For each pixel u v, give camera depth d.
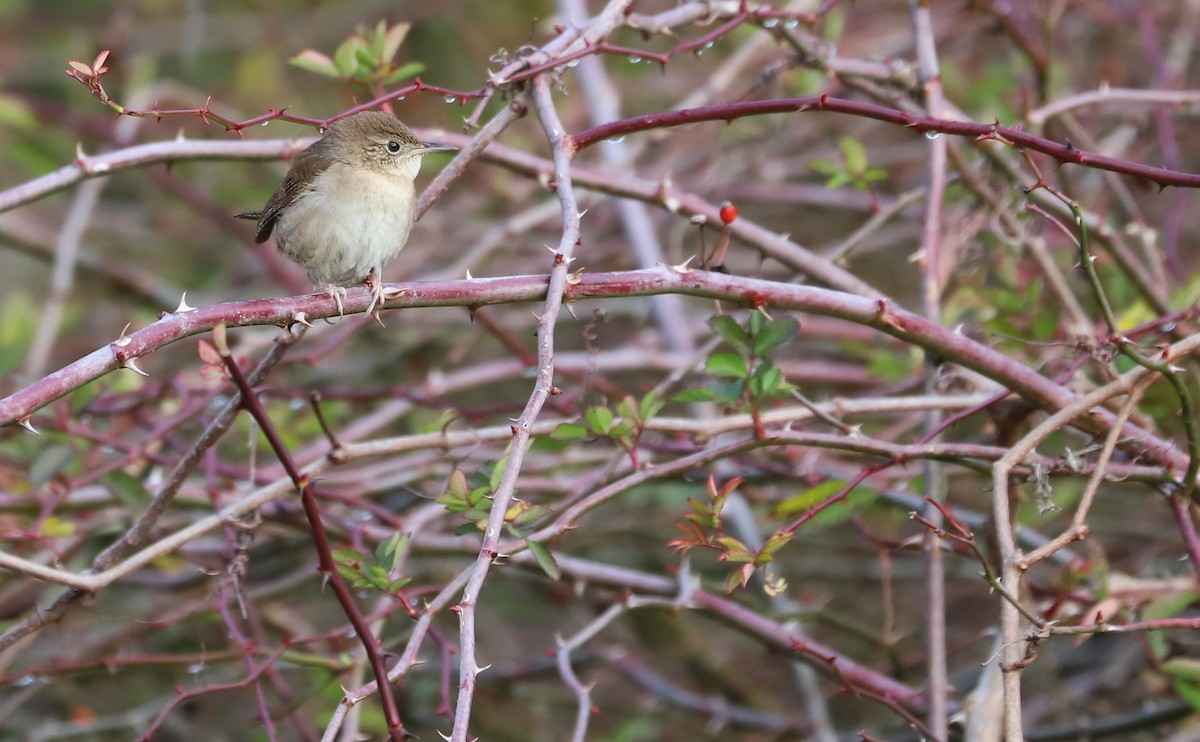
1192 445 7.16
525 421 5.91
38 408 5.95
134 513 9.30
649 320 15.18
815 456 9.96
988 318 9.52
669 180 8.99
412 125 15.31
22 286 17.06
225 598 8.41
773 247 8.98
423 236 14.97
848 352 12.76
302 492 6.34
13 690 11.70
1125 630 6.28
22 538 8.92
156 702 11.09
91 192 12.92
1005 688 6.09
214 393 10.05
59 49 16.34
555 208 12.20
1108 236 9.23
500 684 12.17
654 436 10.88
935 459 7.79
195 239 16.19
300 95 16.48
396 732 5.97
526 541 6.49
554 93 14.64
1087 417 7.72
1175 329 8.91
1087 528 6.38
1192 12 13.06
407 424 13.30
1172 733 10.30
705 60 15.16
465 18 16.42
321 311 6.59
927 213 8.86
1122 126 12.30
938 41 14.32
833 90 11.83
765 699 13.17
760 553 6.67
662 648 13.20
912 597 13.43
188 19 16.44
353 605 6.34
